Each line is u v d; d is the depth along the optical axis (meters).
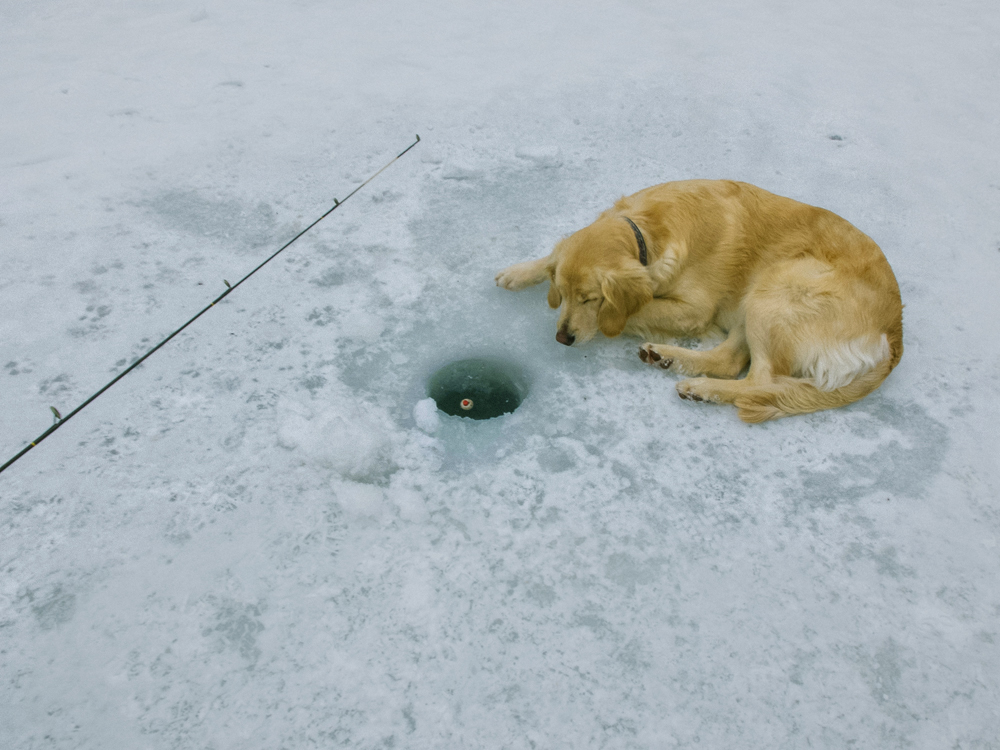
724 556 1.30
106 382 1.52
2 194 1.96
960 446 1.50
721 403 1.57
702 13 3.25
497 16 3.11
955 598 1.27
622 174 2.22
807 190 2.18
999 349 1.69
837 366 1.53
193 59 2.65
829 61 2.87
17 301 1.67
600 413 1.54
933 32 3.15
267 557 1.26
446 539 1.30
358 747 1.07
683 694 1.14
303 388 1.54
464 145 2.30
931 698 1.15
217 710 1.10
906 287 1.85
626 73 2.71
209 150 2.20
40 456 1.38
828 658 1.19
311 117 2.38
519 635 1.19
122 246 1.85
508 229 2.00
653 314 1.70
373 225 1.98
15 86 2.42
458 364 1.63
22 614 1.18
